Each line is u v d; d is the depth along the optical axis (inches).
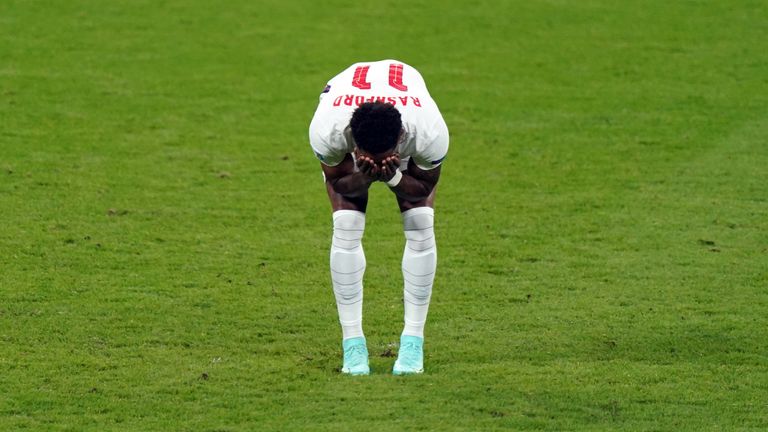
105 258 1085.1
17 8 2145.7
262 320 929.5
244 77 1822.1
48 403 749.9
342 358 842.8
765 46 2016.5
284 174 1393.9
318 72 1855.3
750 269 1067.3
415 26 2126.0
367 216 1245.1
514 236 1175.6
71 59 1876.2
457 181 1376.7
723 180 1368.1
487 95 1753.2
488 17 2187.5
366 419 720.3
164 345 868.6
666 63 1925.4
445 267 1078.4
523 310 959.0
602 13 2223.2
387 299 987.9
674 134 1568.7
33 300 964.6
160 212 1237.1
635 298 989.2
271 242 1149.1
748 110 1676.9
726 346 869.2
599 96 1752.0
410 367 804.0
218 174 1384.1
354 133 698.2
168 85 1768.0
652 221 1221.7
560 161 1456.7
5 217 1196.5
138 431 705.6
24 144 1465.3
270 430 704.4
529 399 755.4
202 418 725.3
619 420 723.4
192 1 2247.8
